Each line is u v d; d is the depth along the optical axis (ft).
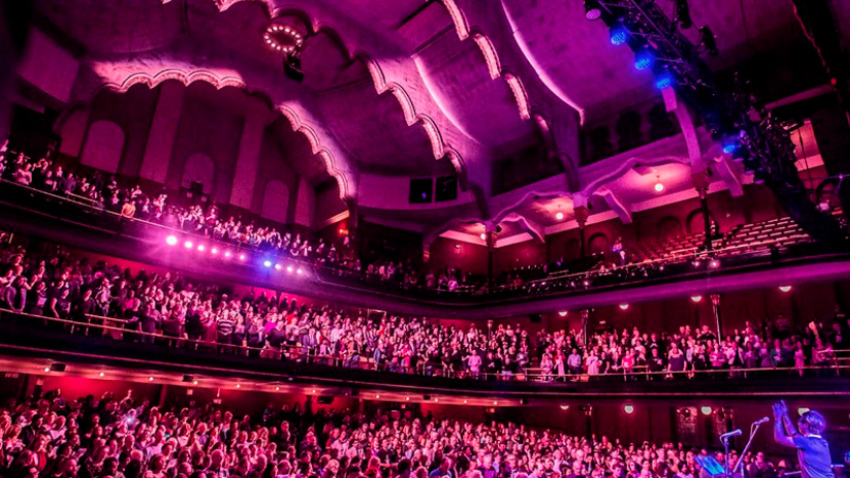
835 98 56.34
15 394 54.49
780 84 59.41
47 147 59.16
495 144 86.02
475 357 71.36
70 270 48.37
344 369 61.52
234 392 68.54
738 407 58.90
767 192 72.08
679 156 66.28
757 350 55.21
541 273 84.69
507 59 66.13
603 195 81.35
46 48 56.08
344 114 82.74
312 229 95.66
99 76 61.98
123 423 39.63
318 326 65.57
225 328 54.19
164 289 58.29
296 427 59.06
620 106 72.23
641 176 77.00
